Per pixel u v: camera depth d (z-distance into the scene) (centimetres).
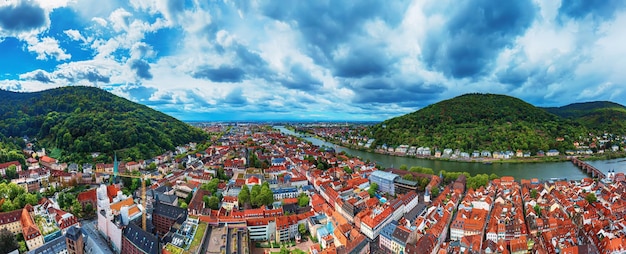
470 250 18875
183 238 19338
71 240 18750
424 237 19375
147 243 17775
